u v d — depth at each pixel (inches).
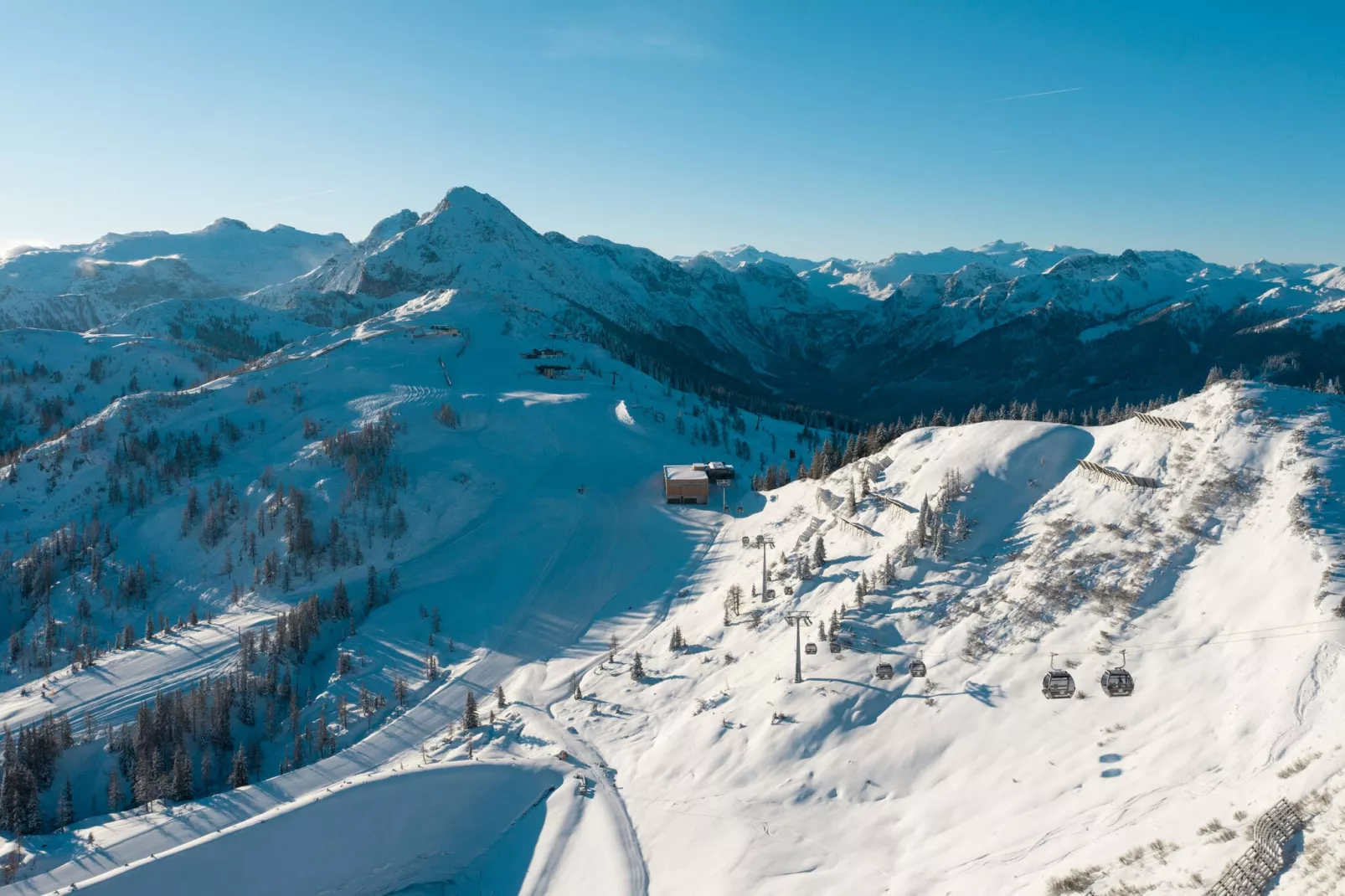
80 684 4424.2
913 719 2652.6
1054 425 3971.5
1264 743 1916.8
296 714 4082.2
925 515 3572.8
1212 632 2468.0
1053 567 3073.3
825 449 5753.0
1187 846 1663.4
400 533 6043.3
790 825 2415.1
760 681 3206.2
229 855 2822.3
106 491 6968.5
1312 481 2783.0
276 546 5900.6
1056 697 2346.2
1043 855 1863.9
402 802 2992.1
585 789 2955.2
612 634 4463.6
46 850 3085.6
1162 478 3272.6
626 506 6304.1
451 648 4559.5
